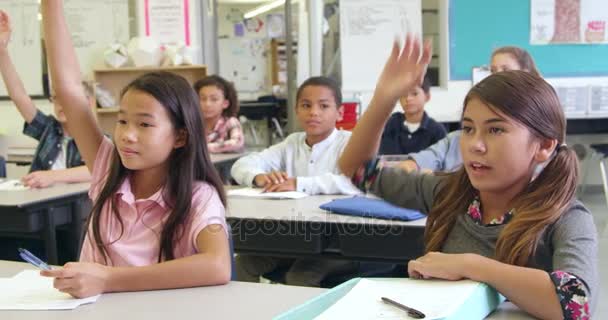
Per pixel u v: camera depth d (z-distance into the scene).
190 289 1.18
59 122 3.04
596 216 4.72
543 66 5.44
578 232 1.01
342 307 0.92
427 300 0.92
